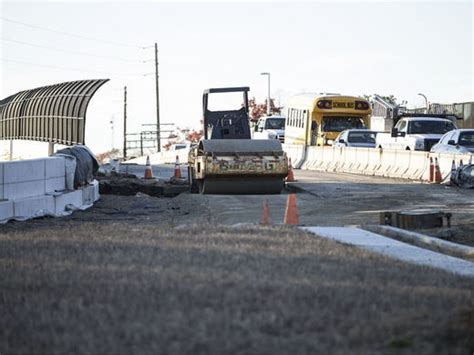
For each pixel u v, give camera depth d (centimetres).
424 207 5916
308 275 2544
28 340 1831
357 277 2553
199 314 2017
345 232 4081
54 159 5609
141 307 2083
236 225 4156
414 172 8675
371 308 2106
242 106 7825
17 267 2647
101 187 7750
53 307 2103
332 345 1806
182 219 5181
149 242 3269
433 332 1912
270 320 1967
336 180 8569
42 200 5181
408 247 3647
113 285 2344
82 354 1736
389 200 6450
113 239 3378
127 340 1816
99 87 9594
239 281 2408
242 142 7075
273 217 5319
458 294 2361
